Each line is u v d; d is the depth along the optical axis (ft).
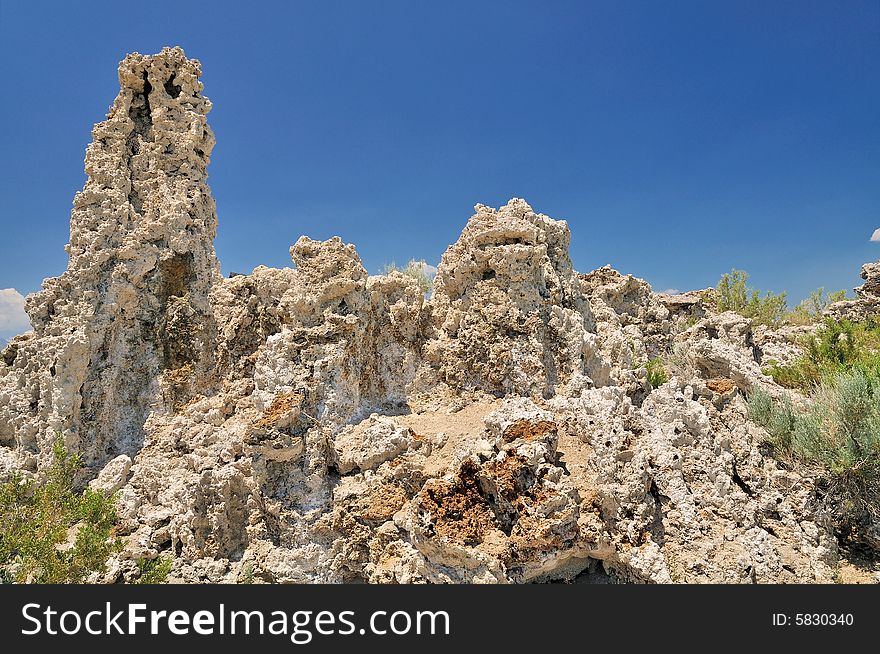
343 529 37.29
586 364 46.98
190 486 41.14
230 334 49.21
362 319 46.42
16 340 54.80
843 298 125.29
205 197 56.18
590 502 32.78
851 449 36.37
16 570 36.22
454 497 33.06
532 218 52.54
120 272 49.73
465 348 46.91
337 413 42.68
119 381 49.37
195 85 57.98
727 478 36.40
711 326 75.92
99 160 52.70
